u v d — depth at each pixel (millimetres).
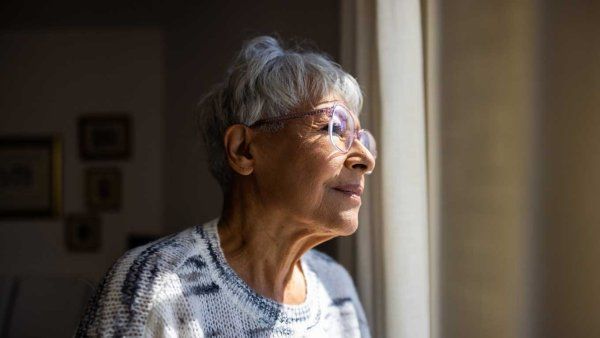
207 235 932
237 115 933
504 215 1031
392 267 1110
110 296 808
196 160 2863
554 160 1014
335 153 896
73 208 3340
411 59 1096
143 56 3324
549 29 1012
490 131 1035
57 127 3346
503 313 1028
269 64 918
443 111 1063
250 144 931
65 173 3348
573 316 1007
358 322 1109
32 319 2268
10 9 3088
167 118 3193
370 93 1195
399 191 1101
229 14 2607
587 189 995
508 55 1027
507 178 1028
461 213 1052
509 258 1026
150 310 802
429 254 1070
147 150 3305
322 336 986
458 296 1051
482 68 1039
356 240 1265
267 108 911
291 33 2252
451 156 1058
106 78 3336
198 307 842
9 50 3363
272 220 930
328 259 1162
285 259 955
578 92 997
